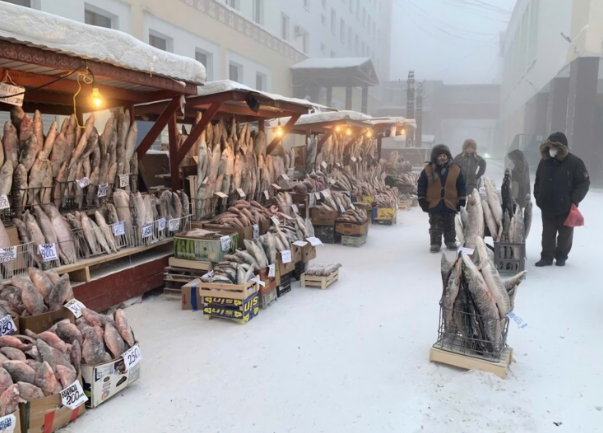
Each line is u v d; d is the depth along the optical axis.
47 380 2.60
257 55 18.66
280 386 3.24
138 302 5.01
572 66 19.33
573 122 19.17
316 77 22.56
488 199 6.04
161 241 5.48
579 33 18.39
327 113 10.49
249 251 4.71
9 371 2.53
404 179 14.18
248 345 3.89
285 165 9.23
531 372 3.39
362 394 3.13
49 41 3.62
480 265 3.50
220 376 3.38
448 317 3.51
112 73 4.34
